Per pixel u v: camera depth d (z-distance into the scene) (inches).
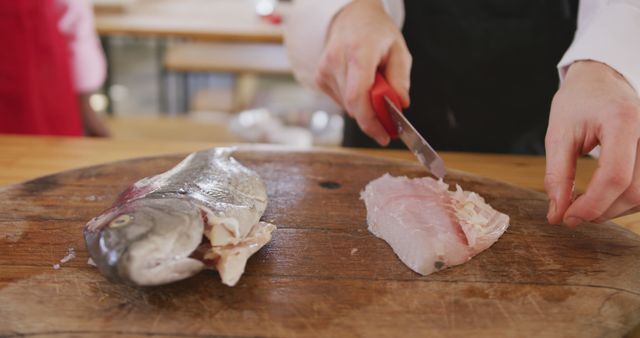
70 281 20.7
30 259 21.7
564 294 20.8
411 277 21.4
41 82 41.4
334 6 29.2
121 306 19.7
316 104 62.9
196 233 19.6
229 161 25.1
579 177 31.4
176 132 55.6
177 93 75.3
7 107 40.4
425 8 34.7
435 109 37.1
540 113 36.7
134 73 83.4
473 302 20.4
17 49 39.0
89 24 45.8
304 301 20.2
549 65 35.0
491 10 34.2
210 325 19.2
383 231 23.5
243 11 66.0
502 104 36.5
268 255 22.3
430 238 21.9
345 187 27.1
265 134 55.7
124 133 54.6
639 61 23.2
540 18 34.1
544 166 32.5
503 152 38.3
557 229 24.3
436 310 20.0
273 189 26.6
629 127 20.6
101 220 20.0
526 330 19.3
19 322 19.0
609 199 20.9
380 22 27.4
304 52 31.4
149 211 19.6
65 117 43.8
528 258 22.5
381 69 27.4
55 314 19.3
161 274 18.9
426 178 26.6
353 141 38.0
